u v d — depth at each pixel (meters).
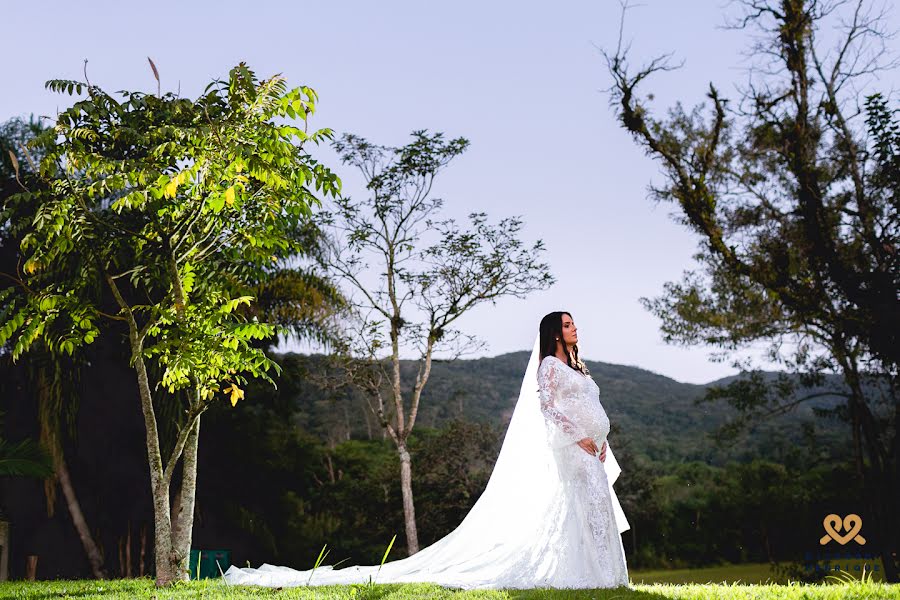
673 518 32.81
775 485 27.97
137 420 18.78
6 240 15.23
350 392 38.34
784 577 21.50
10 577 16.94
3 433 17.06
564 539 5.71
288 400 22.75
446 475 27.05
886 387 19.53
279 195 8.49
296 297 18.89
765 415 21.88
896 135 17.33
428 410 44.47
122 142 8.15
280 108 7.92
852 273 18.39
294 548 24.12
